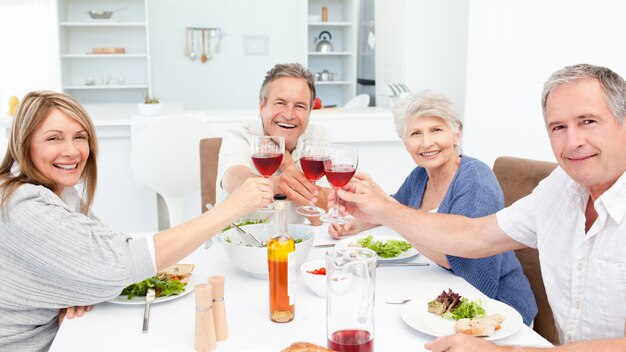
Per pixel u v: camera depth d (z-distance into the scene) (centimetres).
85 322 121
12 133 133
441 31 493
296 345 91
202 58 719
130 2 690
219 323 110
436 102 177
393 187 407
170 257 128
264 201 135
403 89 476
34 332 131
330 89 765
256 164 160
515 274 167
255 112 411
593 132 111
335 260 98
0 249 125
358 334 100
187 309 128
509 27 371
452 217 151
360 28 686
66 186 139
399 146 403
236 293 136
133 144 335
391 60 532
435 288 140
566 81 113
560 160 117
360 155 398
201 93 730
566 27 354
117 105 495
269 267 119
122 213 376
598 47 346
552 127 117
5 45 667
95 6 683
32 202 123
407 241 168
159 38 708
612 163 113
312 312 125
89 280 122
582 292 124
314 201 179
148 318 122
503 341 112
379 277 148
